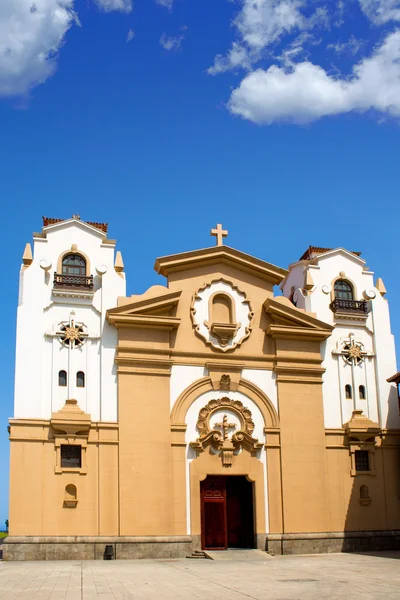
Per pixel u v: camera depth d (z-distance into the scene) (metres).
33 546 32.94
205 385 37.56
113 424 35.38
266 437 37.81
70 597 20.08
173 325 37.34
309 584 23.02
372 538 38.12
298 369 39.09
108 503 34.41
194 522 35.53
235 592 21.16
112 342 36.78
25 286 36.50
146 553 34.09
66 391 35.53
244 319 39.31
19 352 35.34
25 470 33.78
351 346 41.00
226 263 39.81
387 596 20.03
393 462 39.84
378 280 43.25
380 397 40.66
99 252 38.28
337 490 38.38
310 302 41.19
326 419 39.31
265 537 36.31
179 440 36.31
